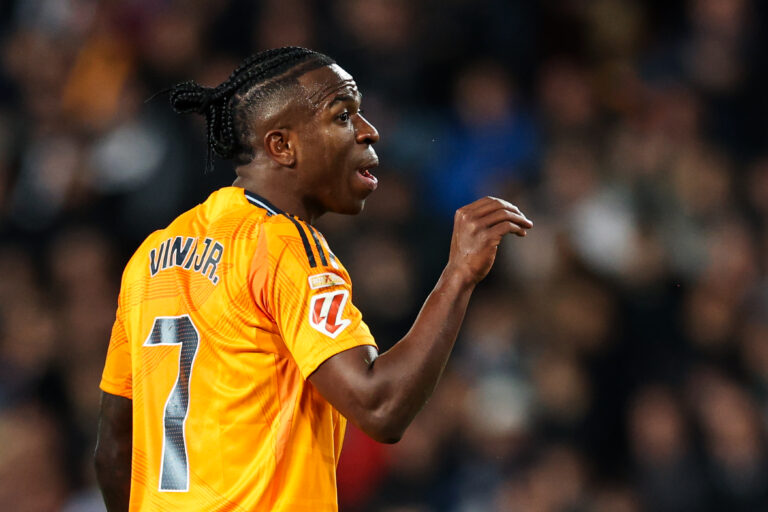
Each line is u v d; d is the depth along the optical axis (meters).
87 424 26.09
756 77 31.34
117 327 10.09
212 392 9.08
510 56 31.25
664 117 30.34
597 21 32.25
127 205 29.03
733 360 26.25
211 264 9.24
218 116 9.81
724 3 31.86
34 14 34.38
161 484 9.28
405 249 26.81
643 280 27.11
